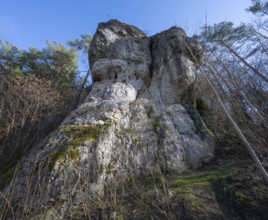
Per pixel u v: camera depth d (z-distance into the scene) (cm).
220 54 523
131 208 267
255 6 963
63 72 1452
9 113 740
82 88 962
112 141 366
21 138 668
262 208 243
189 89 485
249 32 740
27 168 323
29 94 872
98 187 302
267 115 409
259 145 352
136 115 425
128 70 506
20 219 248
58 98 954
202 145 398
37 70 1388
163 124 419
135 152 366
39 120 746
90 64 552
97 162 327
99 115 405
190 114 452
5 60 1455
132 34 577
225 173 314
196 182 302
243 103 446
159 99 471
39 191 280
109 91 465
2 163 553
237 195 263
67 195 281
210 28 762
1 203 280
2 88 890
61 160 308
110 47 535
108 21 589
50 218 256
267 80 441
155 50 554
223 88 480
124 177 330
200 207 251
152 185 312
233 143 411
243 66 512
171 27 562
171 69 495
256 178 290
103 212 258
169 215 249
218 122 475
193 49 507
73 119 414
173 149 378
